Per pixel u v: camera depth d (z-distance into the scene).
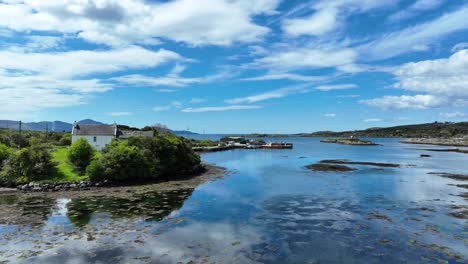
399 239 16.97
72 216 21.05
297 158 76.38
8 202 25.47
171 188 32.66
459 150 108.06
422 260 14.28
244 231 18.25
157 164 38.62
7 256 14.20
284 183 36.28
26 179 32.06
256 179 39.62
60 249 15.08
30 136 71.56
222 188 32.78
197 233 17.77
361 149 122.31
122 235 17.22
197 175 43.47
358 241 16.69
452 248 15.67
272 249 15.48
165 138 43.72
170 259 14.02
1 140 56.97
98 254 14.50
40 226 18.72
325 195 29.00
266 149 122.75
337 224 19.75
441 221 20.33
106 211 22.48
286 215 21.86
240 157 80.06
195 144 118.38
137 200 26.45
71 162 36.56
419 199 27.19
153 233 17.64
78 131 61.19
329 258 14.48
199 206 24.38
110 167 34.28
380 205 24.92
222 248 15.51
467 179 39.44
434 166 56.06
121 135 65.56
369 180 38.59
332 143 191.75
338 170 49.28
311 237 17.30
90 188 32.06
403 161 67.06
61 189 31.08
